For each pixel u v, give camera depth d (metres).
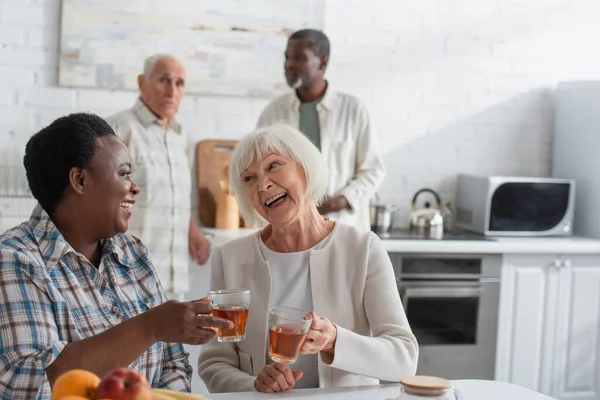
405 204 4.16
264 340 1.85
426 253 3.62
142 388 1.03
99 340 1.32
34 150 1.46
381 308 1.82
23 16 3.57
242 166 1.85
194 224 3.49
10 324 1.33
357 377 1.81
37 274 1.37
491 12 4.19
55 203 1.48
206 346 1.90
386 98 4.09
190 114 3.83
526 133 4.30
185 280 3.36
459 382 1.66
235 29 3.83
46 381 1.30
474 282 3.68
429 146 4.17
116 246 1.61
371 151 3.50
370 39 4.04
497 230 3.92
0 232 3.48
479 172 4.25
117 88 3.71
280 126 1.87
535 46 4.27
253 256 1.91
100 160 1.46
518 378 3.78
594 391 3.90
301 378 1.82
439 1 4.11
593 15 4.33
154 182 3.27
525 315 3.77
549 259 3.79
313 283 1.85
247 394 1.53
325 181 1.88
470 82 4.20
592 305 3.86
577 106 4.14
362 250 1.87
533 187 3.94
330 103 3.46
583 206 4.11
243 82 3.87
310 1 3.90
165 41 3.75
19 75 3.59
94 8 3.64
